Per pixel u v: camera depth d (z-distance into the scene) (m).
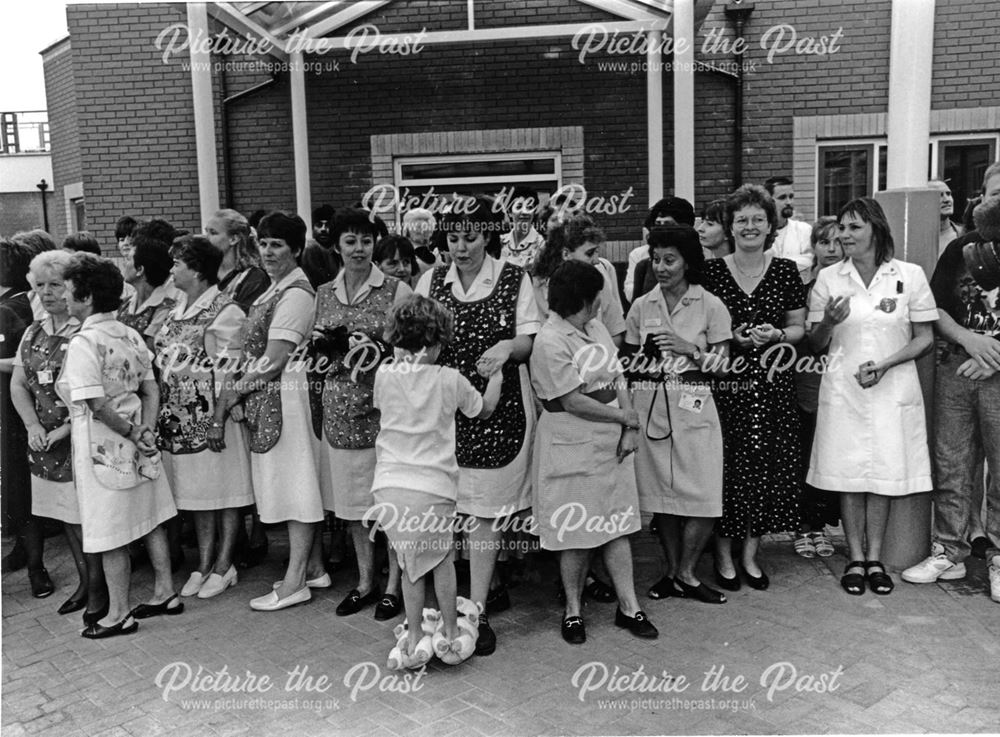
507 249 5.70
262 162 8.85
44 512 4.57
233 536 4.83
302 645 4.12
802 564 4.94
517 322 4.12
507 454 4.08
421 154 8.60
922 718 3.29
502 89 8.44
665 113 8.30
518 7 8.29
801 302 4.55
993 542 4.52
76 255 4.16
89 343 4.05
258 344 4.46
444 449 3.76
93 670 3.94
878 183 8.22
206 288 4.65
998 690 3.48
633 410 4.17
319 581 4.80
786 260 4.57
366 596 4.52
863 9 7.97
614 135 8.39
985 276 4.34
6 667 4.00
